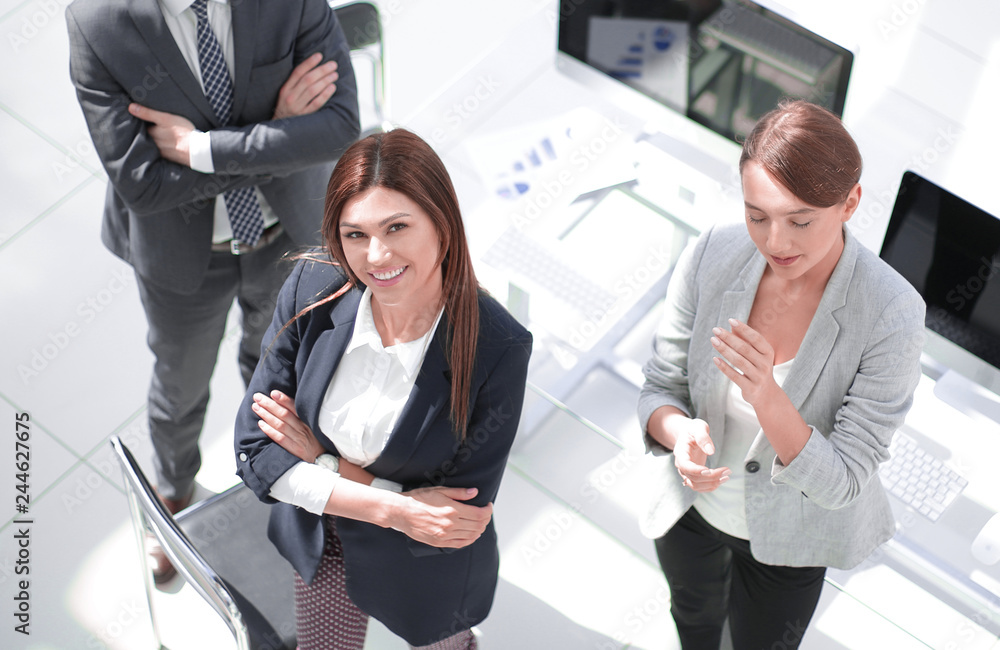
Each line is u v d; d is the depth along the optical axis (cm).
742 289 170
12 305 323
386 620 191
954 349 222
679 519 202
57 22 400
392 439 168
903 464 217
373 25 291
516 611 268
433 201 149
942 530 210
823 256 152
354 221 148
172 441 263
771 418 158
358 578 185
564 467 299
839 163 141
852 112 317
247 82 219
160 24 206
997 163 309
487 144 272
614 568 279
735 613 206
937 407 225
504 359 165
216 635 225
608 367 248
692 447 173
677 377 187
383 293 155
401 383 168
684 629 223
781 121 142
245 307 259
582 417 244
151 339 246
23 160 358
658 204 260
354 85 236
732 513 189
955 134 320
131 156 215
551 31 300
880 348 158
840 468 162
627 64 265
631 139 270
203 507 214
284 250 248
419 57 404
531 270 252
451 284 160
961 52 362
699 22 247
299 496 173
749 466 176
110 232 244
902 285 158
